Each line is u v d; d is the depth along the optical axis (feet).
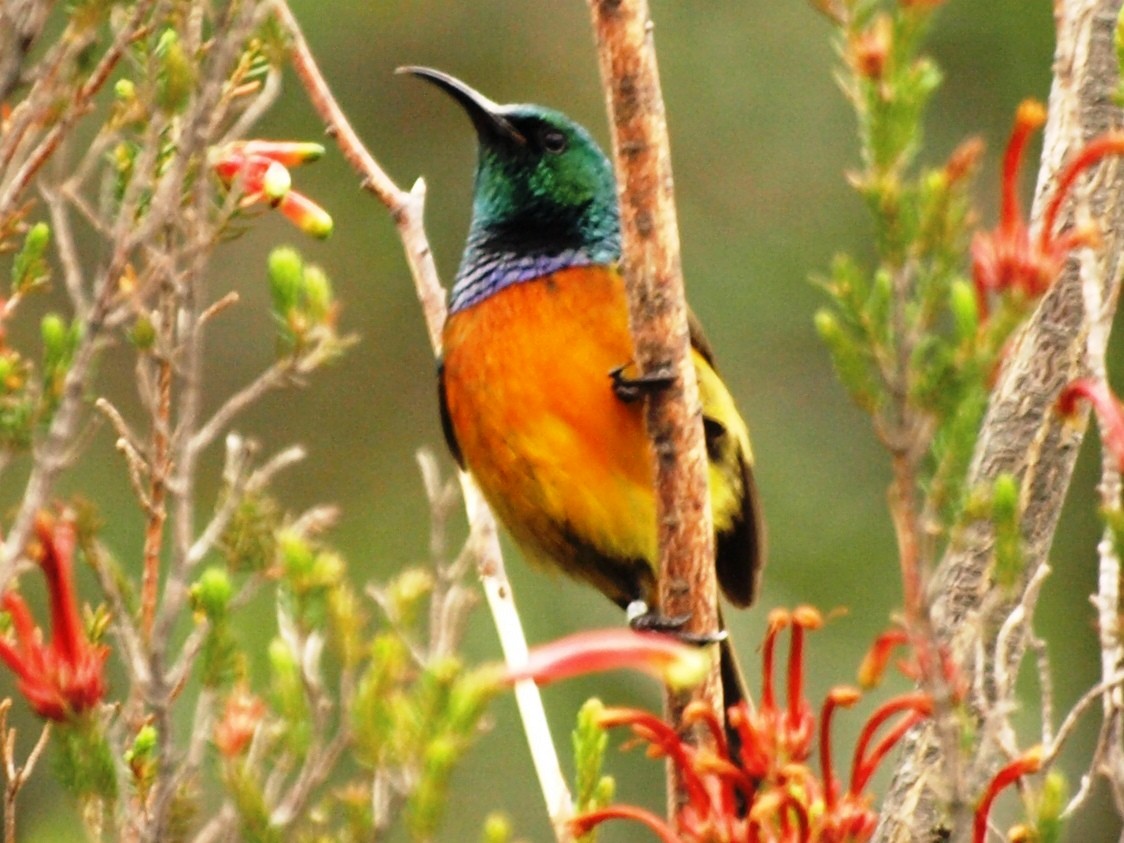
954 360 19.15
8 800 23.18
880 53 19.16
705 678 27.20
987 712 23.36
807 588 55.62
